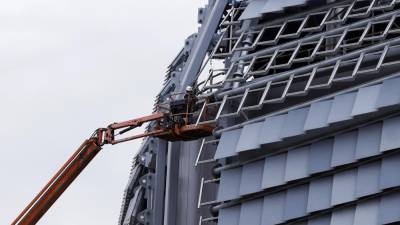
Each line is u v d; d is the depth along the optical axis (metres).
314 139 111.81
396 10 109.88
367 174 106.50
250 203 115.00
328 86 109.69
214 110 118.75
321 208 108.69
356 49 114.12
